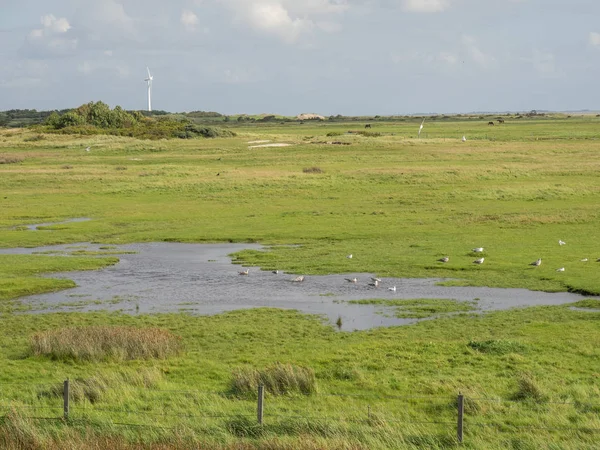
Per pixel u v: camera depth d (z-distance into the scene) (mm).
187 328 36688
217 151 146375
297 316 39406
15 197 95062
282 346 33125
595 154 130125
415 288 46156
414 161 125000
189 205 88188
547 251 56906
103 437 20172
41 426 20984
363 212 80375
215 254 59969
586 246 58781
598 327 35656
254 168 120625
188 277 50938
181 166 120688
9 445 19547
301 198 91812
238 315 39719
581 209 78625
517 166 112625
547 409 23297
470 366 29047
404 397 24766
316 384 25859
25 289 46344
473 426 21625
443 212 79250
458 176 104562
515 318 38156
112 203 90438
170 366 29219
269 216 79125
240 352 32094
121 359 30250
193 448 19406
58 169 119125
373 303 42406
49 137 175875
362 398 24891
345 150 142750
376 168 112688
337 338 34625
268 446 19438
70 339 31281
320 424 21109
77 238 68125
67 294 45906
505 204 84375
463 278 48656
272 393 25297
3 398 24219
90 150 150875
